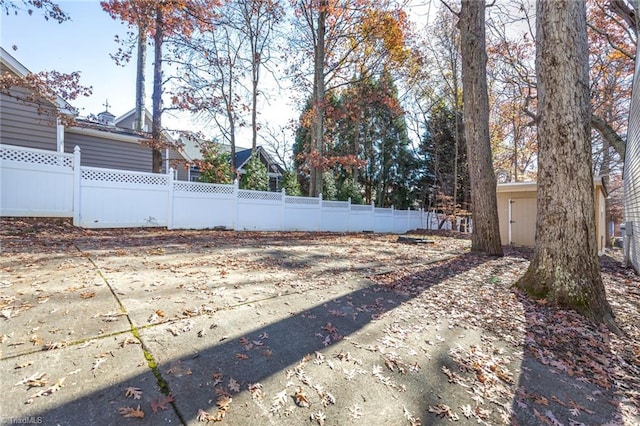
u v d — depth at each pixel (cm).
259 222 1027
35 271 315
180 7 992
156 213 795
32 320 210
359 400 172
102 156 1077
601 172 1500
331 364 203
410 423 160
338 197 1741
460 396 187
